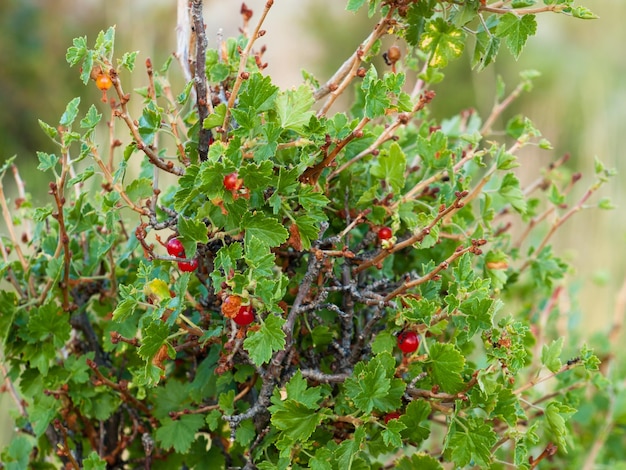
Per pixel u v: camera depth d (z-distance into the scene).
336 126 0.57
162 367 0.56
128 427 0.65
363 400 0.54
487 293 0.55
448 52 0.57
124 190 0.60
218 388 0.60
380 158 0.59
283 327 0.56
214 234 0.55
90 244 0.65
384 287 0.61
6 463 0.64
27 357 0.60
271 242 0.54
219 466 0.62
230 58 0.61
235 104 0.58
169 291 0.56
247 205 0.54
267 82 0.54
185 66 0.61
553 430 0.57
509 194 0.60
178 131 0.62
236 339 0.55
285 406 0.54
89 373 0.61
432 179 0.59
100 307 0.64
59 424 0.61
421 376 0.56
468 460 0.55
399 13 0.56
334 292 0.60
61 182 0.58
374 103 0.55
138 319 0.61
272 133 0.54
